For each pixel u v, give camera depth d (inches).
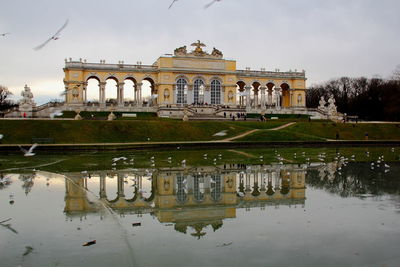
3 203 786.2
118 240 583.5
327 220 709.9
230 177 1152.2
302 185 1033.5
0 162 1485.0
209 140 2679.6
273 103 5236.2
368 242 601.6
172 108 3944.4
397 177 1155.3
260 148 2285.9
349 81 6446.9
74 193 885.8
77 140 2380.7
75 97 3954.2
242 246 583.8
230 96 4434.1
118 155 1791.3
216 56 4411.9
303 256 549.3
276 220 710.5
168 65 4247.0
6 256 517.7
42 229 625.6
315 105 6688.0
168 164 1439.5
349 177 1154.0
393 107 4485.7
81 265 494.3
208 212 764.6
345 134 3137.3
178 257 539.2
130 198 873.5
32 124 2452.0
